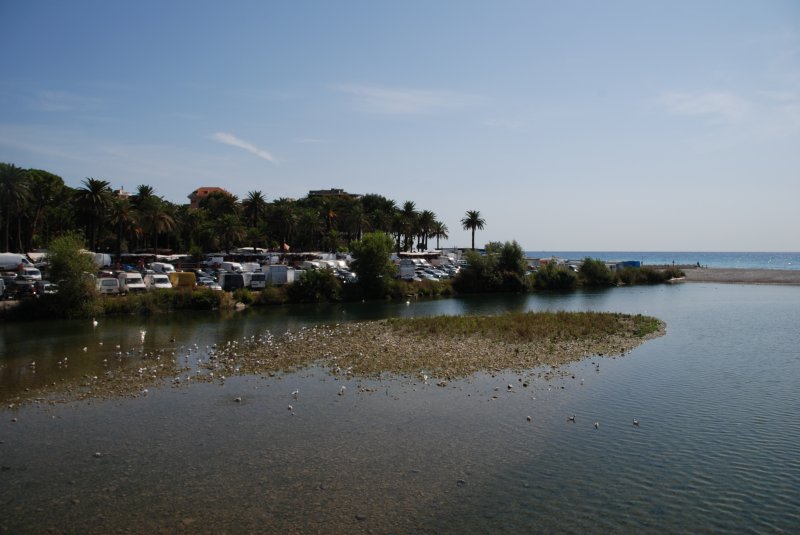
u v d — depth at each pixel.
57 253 51.19
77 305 52.22
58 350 34.03
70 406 21.72
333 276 73.38
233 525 12.52
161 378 26.30
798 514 13.03
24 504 13.55
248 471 15.45
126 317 53.44
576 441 17.77
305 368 28.41
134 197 99.06
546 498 13.85
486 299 76.19
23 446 17.42
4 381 25.77
